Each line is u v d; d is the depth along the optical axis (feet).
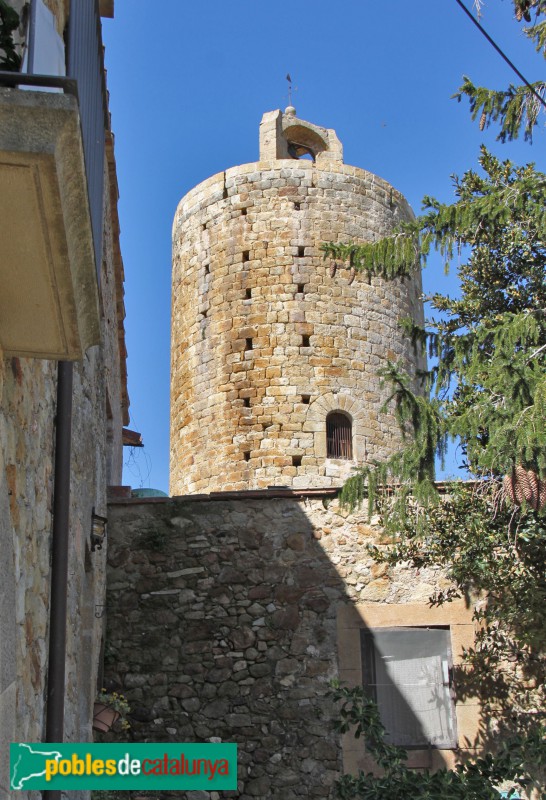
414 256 30.68
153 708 37.22
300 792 35.78
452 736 36.22
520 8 29.76
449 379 30.40
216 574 38.88
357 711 28.19
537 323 27.89
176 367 77.46
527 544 34.30
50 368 19.17
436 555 36.04
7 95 10.81
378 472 30.73
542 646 36.29
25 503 15.96
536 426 25.00
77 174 11.28
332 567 38.58
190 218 78.84
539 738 27.07
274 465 69.21
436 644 37.37
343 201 75.77
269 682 37.29
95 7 18.70
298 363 71.31
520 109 29.45
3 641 13.35
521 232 33.40
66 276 12.03
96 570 34.06
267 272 73.56
